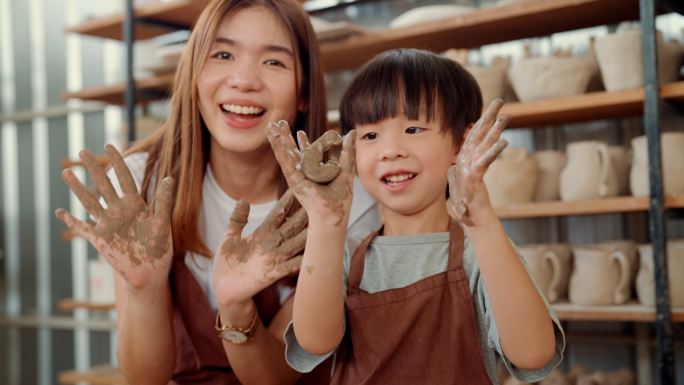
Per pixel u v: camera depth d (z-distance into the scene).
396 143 0.94
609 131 2.28
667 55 1.80
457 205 0.80
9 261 3.81
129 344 1.13
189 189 1.23
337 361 0.98
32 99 3.77
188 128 1.24
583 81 1.91
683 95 1.71
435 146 0.95
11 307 3.80
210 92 1.20
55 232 3.69
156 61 2.47
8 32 3.84
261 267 1.01
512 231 2.46
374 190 0.98
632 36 1.78
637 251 1.93
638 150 1.82
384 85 0.96
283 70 1.22
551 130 2.38
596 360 2.32
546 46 2.35
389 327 0.92
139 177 1.32
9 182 3.82
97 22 2.66
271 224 1.02
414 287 0.93
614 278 1.84
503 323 0.82
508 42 2.30
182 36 2.77
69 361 3.65
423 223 0.98
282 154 0.83
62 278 3.67
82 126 3.62
